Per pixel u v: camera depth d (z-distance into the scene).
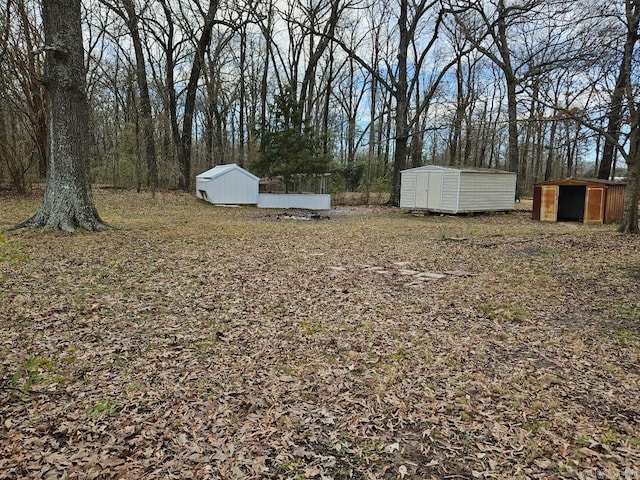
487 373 3.82
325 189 22.83
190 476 2.43
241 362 3.98
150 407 3.17
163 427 2.91
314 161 21.53
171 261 7.89
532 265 8.16
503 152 40.00
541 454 2.67
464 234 12.61
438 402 3.30
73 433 2.82
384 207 23.39
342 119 41.16
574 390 3.51
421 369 3.88
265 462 2.57
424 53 24.08
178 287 6.32
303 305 5.71
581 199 18.19
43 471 2.43
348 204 24.97
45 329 4.58
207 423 2.98
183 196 23.30
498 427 2.96
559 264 8.18
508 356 4.19
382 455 2.66
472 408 3.22
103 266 7.25
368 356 4.15
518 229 14.11
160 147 26.28
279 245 10.17
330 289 6.48
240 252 9.08
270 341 4.49
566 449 2.72
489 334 4.76
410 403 3.28
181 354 4.12
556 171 39.72
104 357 4.00
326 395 3.40
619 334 4.72
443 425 2.99
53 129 9.94
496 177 19.72
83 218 10.29
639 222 15.52
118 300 5.62
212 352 4.19
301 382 3.61
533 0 19.16
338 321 5.13
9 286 5.94
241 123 33.00
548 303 5.84
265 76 27.75
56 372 3.65
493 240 11.30
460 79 30.92
